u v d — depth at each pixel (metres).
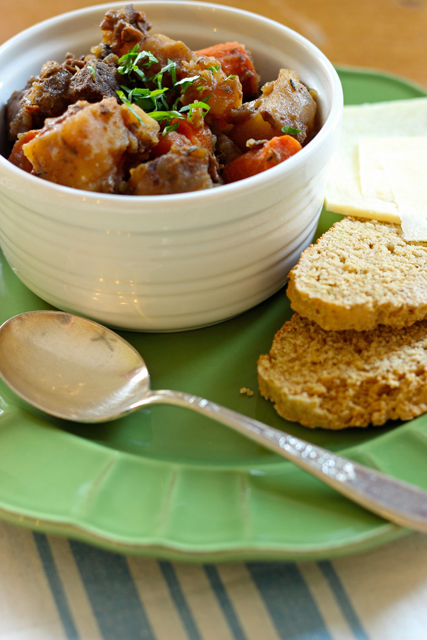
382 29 0.59
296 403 0.35
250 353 0.38
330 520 0.32
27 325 0.38
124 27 0.39
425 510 0.31
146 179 0.35
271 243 0.37
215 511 0.32
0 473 0.33
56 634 0.32
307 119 0.40
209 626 0.32
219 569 0.33
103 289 0.37
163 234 0.35
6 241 0.39
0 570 0.33
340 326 0.36
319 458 0.33
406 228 0.40
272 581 0.32
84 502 0.32
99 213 0.34
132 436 0.36
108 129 0.35
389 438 0.34
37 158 0.35
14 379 0.36
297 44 0.42
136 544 0.31
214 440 0.35
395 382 0.35
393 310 0.36
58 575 0.33
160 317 0.38
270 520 0.32
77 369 0.37
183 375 0.38
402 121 0.47
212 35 0.44
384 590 0.32
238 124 0.40
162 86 0.39
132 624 0.32
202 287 0.37
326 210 0.44
